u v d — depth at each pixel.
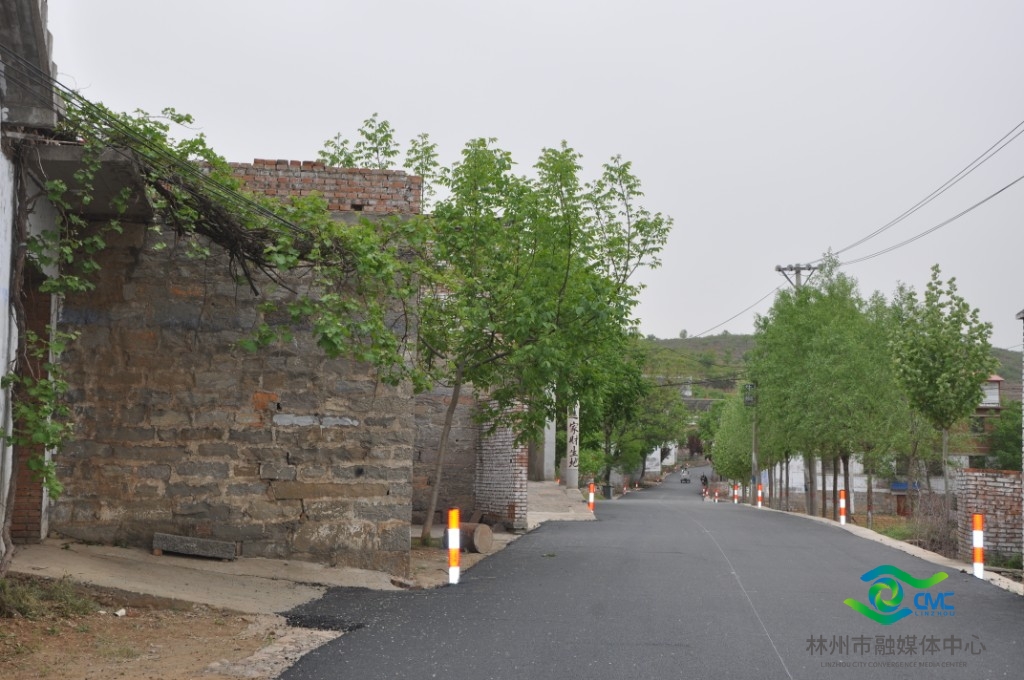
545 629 9.55
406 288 13.12
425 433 24.09
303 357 12.69
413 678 7.44
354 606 10.64
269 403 12.55
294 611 10.18
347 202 13.55
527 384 17.23
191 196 10.70
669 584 12.88
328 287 12.52
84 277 12.06
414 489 23.84
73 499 11.88
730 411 65.31
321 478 12.62
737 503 49.81
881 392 32.97
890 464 42.06
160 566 11.27
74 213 11.42
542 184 16.58
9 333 9.45
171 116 11.02
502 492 22.64
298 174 13.54
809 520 28.75
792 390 37.22
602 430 57.41
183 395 12.28
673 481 109.50
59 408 9.74
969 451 51.12
